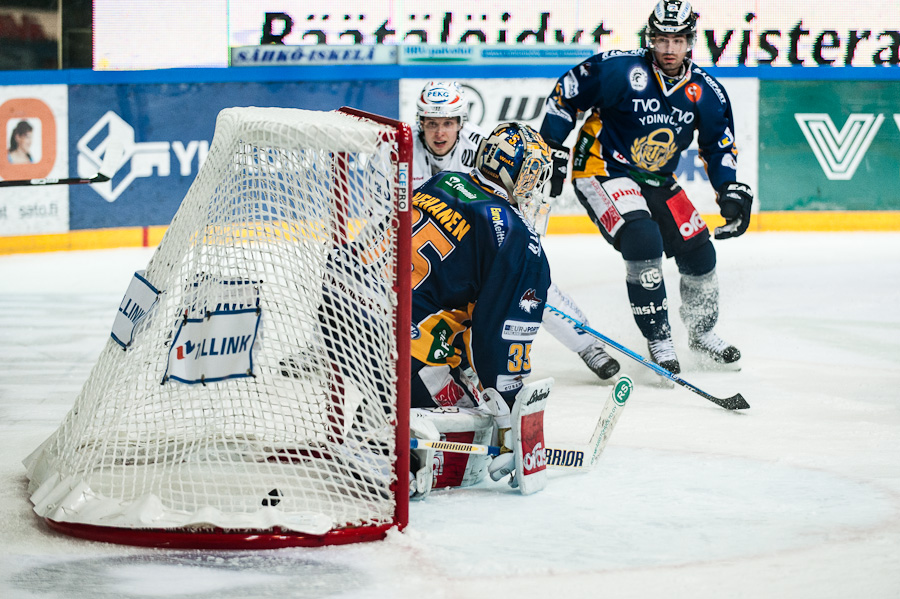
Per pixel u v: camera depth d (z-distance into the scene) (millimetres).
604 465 6570
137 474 5668
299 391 5605
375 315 5348
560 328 9367
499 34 22391
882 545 5004
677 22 9664
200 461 5902
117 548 4957
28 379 9695
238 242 5469
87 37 21438
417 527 5277
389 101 21578
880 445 7121
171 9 21656
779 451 6930
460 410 6133
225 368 5328
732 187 10086
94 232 20453
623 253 9844
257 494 5379
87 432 5621
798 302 14281
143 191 20766
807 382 9484
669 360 9562
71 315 13547
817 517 5473
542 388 5930
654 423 7836
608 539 5090
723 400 8141
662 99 9945
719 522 5379
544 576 4566
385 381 5262
